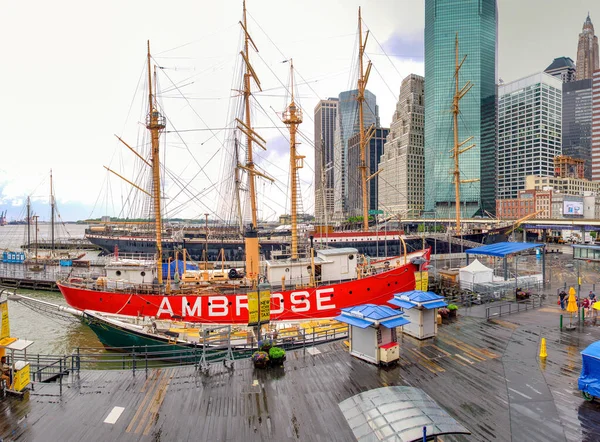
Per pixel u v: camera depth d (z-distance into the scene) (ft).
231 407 44.57
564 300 88.53
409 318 68.23
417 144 600.80
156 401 46.32
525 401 44.27
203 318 89.45
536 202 463.42
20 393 47.32
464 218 462.60
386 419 26.86
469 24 465.47
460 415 41.24
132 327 82.94
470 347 62.34
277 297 91.66
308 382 50.72
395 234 222.48
